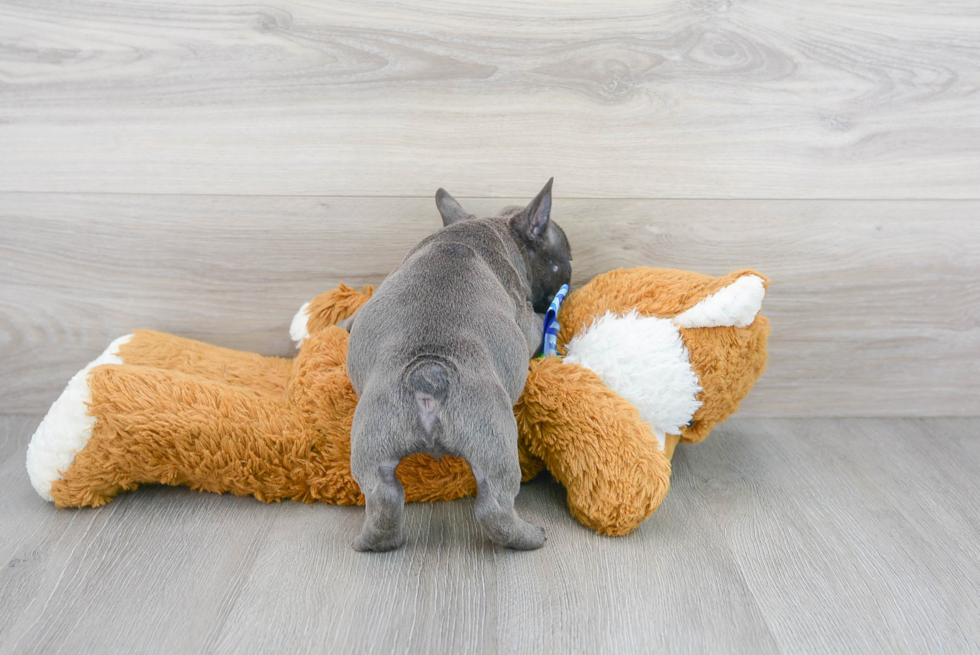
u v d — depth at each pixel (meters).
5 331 2.10
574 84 1.93
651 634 1.31
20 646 1.26
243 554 1.52
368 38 1.90
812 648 1.29
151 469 1.68
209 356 1.98
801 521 1.69
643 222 2.03
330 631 1.30
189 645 1.27
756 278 1.67
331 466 1.70
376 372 1.47
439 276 1.59
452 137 1.97
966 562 1.54
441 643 1.28
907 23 1.91
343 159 1.98
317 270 2.08
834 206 2.03
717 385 1.72
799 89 1.95
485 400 1.41
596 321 1.79
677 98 1.95
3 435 2.04
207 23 1.89
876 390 2.18
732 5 1.89
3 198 2.00
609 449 1.58
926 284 2.08
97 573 1.45
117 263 2.06
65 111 1.95
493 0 1.87
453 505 1.73
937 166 2.00
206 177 2.00
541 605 1.38
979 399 2.19
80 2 1.87
